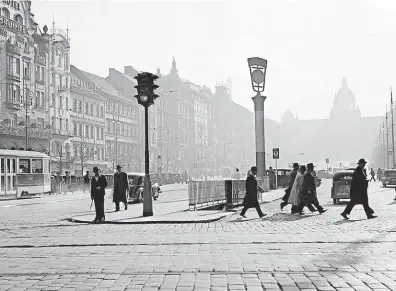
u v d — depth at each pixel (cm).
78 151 7812
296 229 1389
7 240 1238
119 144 9562
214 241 1155
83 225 1625
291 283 700
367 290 648
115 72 10375
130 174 2956
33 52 6844
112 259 930
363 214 1878
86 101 8344
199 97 14662
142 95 1814
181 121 13125
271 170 4506
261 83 3772
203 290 664
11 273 802
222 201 2473
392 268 795
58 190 4397
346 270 785
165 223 1638
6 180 3547
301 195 1908
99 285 704
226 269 810
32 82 6781
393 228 1374
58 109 7450
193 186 2136
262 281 717
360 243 1090
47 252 1030
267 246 1066
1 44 6103
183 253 988
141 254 984
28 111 6594
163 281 725
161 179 6594
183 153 13200
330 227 1423
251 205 1812
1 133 5681
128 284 708
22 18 6788
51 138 6850
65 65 7756
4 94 6119
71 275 780
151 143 11062
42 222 1777
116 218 1784
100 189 1695
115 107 9450
